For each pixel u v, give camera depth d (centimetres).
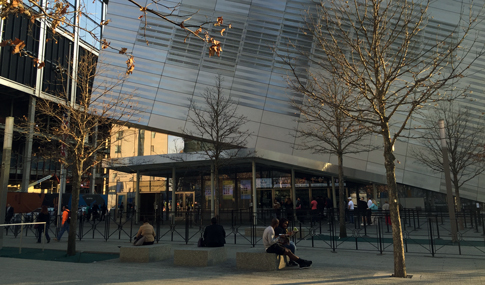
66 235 1897
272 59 2497
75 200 1182
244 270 823
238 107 2433
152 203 2648
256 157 2017
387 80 841
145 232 1058
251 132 2395
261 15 2583
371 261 955
